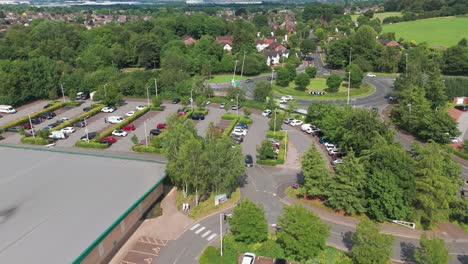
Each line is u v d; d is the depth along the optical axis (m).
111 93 110.25
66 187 57.47
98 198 54.19
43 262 40.59
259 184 67.81
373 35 167.25
